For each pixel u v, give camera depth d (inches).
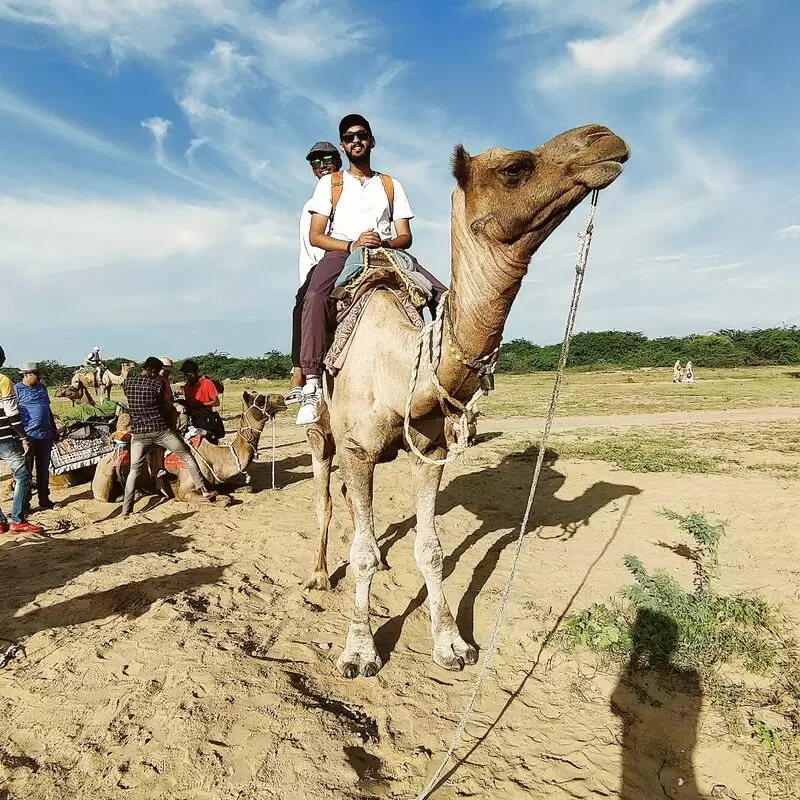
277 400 358.0
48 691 150.0
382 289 169.6
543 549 248.5
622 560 232.8
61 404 825.5
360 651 164.2
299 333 205.6
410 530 277.3
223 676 153.3
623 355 2625.5
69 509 328.5
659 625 180.2
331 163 232.5
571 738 138.9
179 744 129.7
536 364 2541.8
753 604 191.8
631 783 126.0
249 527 287.6
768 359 2420.0
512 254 119.0
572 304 112.0
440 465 170.2
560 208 112.8
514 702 151.6
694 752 136.2
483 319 124.9
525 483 358.3
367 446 163.2
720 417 721.6
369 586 168.7
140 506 335.6
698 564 225.9
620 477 362.9
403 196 198.2
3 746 131.0
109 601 201.3
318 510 221.5
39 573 228.8
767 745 136.1
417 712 146.7
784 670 162.2
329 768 124.4
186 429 362.3
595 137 108.6
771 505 287.9
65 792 118.0
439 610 171.6
